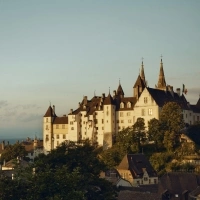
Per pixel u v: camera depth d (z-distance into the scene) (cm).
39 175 8306
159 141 18400
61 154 9962
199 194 11562
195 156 17388
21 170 8775
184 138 18350
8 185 8119
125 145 18462
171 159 17588
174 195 12194
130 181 15338
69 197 7919
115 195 9781
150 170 16050
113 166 17875
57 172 8456
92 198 9094
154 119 18875
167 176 12681
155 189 12612
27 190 8075
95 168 9850
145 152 18275
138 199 10694
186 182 12438
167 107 18912
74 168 9150
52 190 8062
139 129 18938
